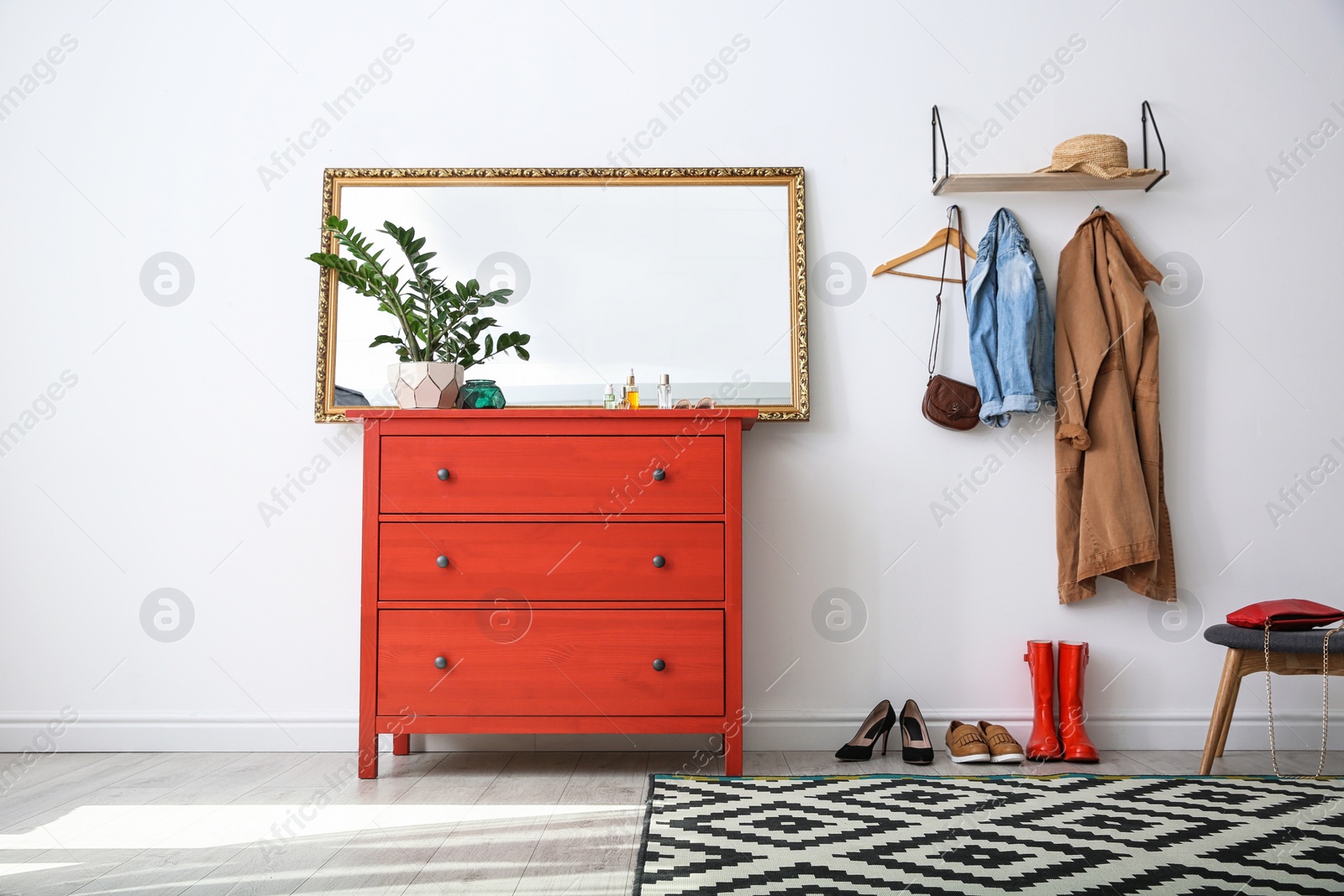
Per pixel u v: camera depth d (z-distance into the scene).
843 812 1.84
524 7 2.66
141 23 2.67
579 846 1.67
